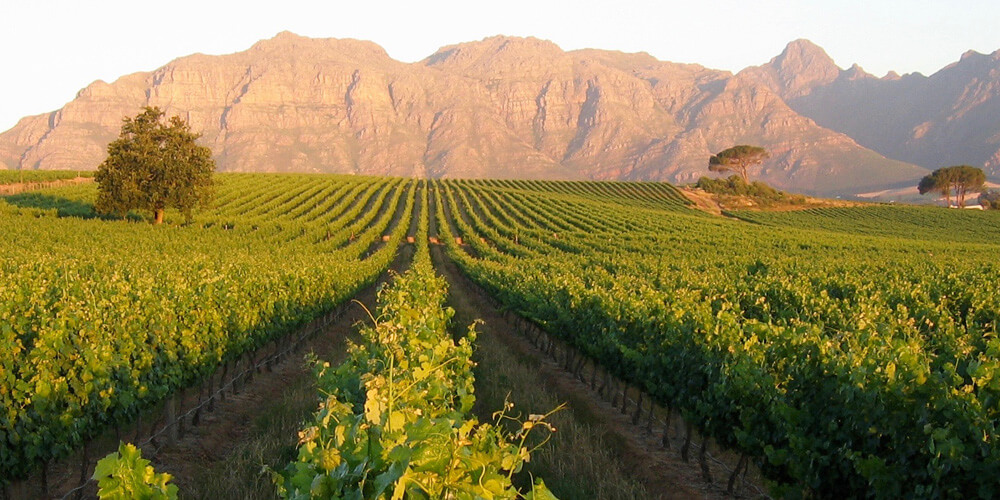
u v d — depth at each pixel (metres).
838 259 34.41
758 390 7.60
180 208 45.25
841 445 6.52
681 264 29.48
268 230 49.28
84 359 8.05
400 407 3.92
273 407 11.45
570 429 9.98
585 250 43.94
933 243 52.53
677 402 9.66
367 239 51.09
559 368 16.83
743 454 8.09
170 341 10.24
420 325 8.63
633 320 12.69
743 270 26.44
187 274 19.89
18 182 68.56
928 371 6.04
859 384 6.39
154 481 3.70
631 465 9.36
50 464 8.83
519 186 112.44
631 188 108.81
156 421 9.69
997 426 5.97
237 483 7.72
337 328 23.23
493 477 3.52
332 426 4.15
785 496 6.99
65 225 40.16
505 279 24.94
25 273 17.09
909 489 5.88
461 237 62.44
